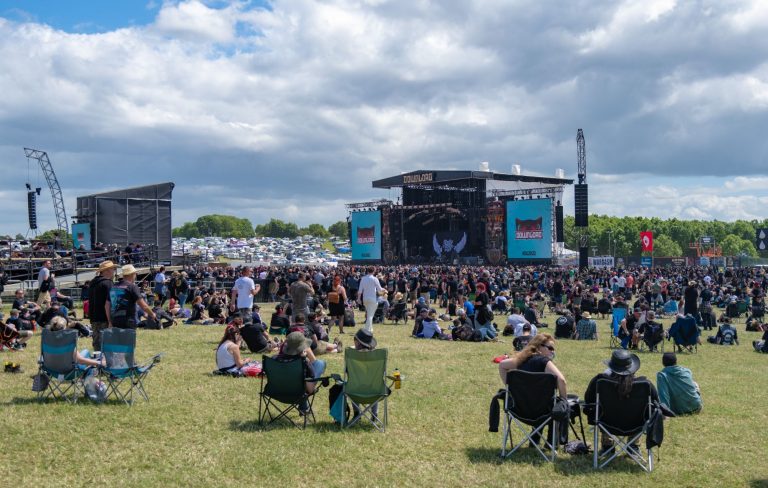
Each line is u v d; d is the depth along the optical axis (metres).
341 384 10.45
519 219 75.50
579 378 14.99
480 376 14.89
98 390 11.31
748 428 10.81
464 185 90.62
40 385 11.30
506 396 8.97
